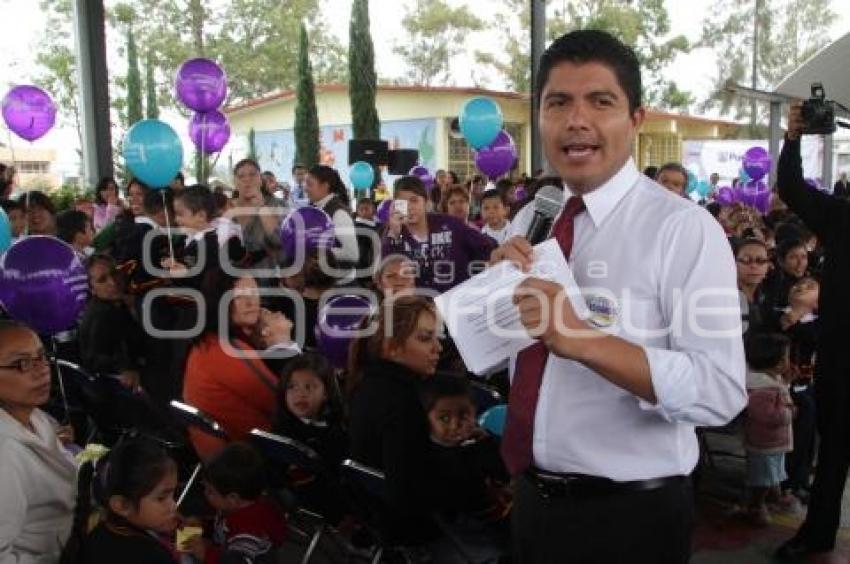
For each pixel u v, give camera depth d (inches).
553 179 85.3
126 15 879.7
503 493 95.3
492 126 260.4
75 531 73.1
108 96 347.6
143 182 189.0
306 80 711.7
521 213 61.3
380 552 94.7
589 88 43.8
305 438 105.2
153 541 73.4
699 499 136.6
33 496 72.3
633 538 46.9
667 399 40.2
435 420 88.9
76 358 154.6
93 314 133.6
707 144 679.7
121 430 130.0
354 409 90.5
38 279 115.6
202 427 105.3
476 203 354.9
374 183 443.2
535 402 49.2
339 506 101.9
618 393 46.1
